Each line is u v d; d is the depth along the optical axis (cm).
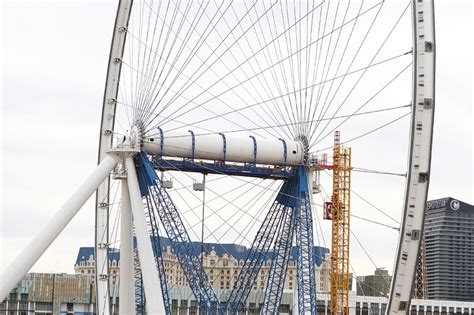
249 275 10594
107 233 11806
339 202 12506
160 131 9981
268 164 10350
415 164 7625
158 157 10069
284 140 10344
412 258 7625
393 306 7650
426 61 7675
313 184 10419
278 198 10512
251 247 10581
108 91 11494
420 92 7662
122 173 10075
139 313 11569
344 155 12394
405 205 7631
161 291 9788
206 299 10025
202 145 10075
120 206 10175
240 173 10325
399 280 7625
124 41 11331
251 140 10244
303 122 10400
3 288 9294
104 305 11725
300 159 10325
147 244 9438
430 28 7706
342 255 12725
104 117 11550
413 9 7738
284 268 10456
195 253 9988
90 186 9806
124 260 10175
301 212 10225
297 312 10306
